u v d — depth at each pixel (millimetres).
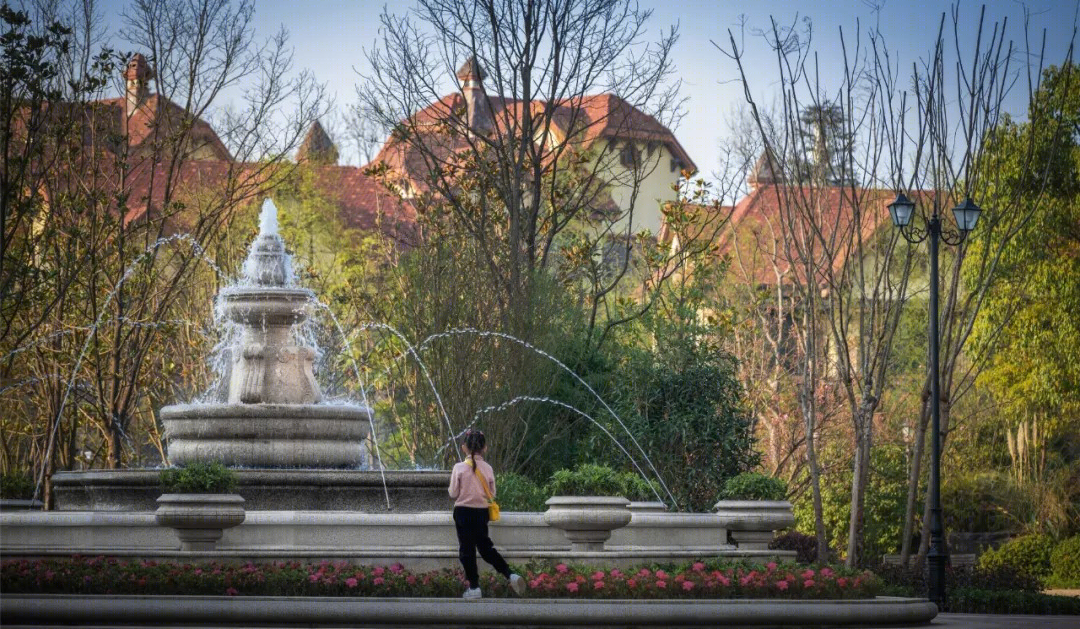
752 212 53719
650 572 15125
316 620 13570
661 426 28375
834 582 15648
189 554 15547
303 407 18641
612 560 16859
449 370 28422
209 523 15727
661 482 27406
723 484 28266
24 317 30766
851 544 25703
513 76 33219
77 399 31906
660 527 19078
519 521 17234
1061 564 33188
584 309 32688
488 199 32719
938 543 21938
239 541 16359
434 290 29250
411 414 29812
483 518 14531
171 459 19078
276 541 16422
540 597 14445
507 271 30094
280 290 19500
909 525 26578
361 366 35094
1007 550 34531
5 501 21953
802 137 26516
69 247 28938
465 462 14609
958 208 23188
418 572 15445
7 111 25922
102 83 27875
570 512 16953
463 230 31562
